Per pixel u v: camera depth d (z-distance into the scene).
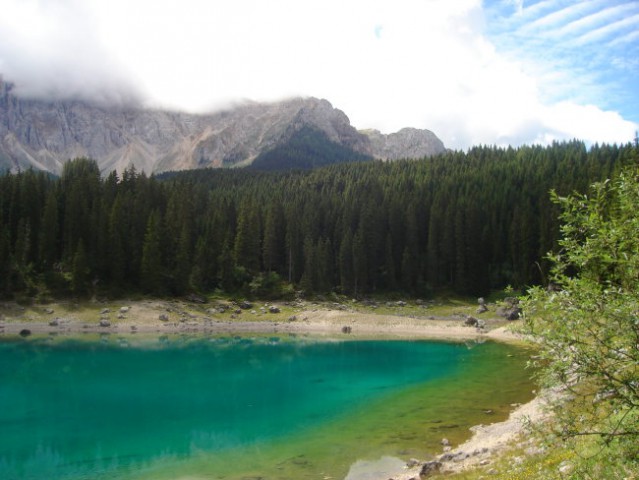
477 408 38.25
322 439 30.84
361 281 135.12
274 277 131.38
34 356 61.56
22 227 108.25
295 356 68.62
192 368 57.34
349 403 40.72
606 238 8.87
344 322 109.00
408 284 138.00
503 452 22.95
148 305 105.75
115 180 149.38
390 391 45.47
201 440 30.66
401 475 23.81
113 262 111.44
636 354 8.38
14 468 25.47
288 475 24.81
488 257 143.88
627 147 162.62
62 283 103.50
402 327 105.31
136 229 125.81
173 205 137.12
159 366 58.00
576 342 8.70
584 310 8.72
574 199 9.52
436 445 29.33
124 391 44.41
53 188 130.38
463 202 150.00
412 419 35.34
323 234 152.38
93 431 32.22
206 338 86.56
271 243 139.38
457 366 60.00
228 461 26.95
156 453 28.14
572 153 181.50
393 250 146.50
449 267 144.12
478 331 100.44
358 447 29.20
